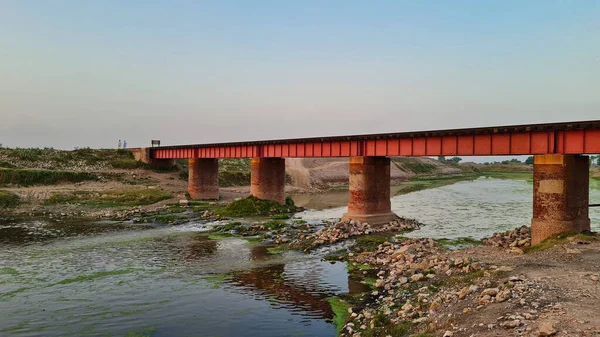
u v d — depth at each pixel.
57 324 21.36
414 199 85.75
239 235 44.78
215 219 56.34
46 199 69.38
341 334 19.00
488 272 22.83
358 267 30.83
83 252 37.25
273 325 20.84
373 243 37.88
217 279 28.75
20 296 25.62
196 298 25.05
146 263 33.31
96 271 31.08
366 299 23.72
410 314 19.14
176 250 37.94
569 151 32.38
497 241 36.22
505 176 192.50
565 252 26.78
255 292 25.94
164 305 23.92
